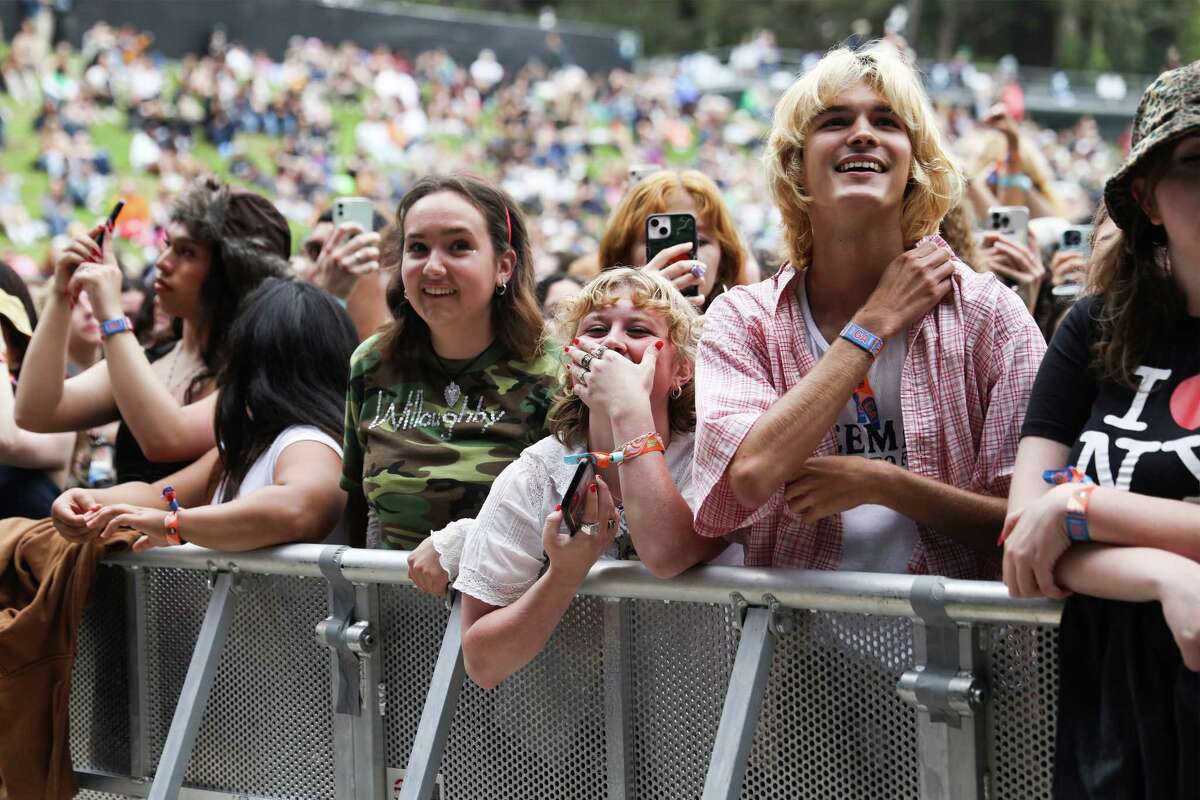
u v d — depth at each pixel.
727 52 34.88
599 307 2.29
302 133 26.22
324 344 2.96
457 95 29.70
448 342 2.65
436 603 2.53
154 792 2.73
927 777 1.96
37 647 2.96
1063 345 1.86
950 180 2.15
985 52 47.91
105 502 2.95
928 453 2.06
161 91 25.41
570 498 2.07
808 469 2.01
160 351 3.85
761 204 23.62
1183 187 1.67
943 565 2.11
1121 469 1.71
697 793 2.20
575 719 2.34
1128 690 1.67
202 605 2.91
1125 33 45.25
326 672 2.70
